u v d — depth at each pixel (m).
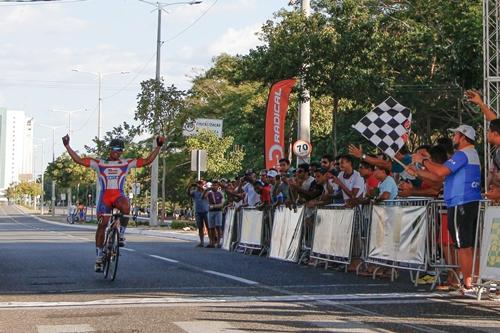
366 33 20.69
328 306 7.81
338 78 20.44
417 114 28.83
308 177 13.77
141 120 35.47
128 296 8.61
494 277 8.02
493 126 8.40
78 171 67.50
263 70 20.83
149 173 45.44
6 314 7.36
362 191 11.95
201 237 18.94
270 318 7.04
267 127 19.44
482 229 8.45
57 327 6.62
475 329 6.51
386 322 6.84
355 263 11.52
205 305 7.88
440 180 9.09
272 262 13.59
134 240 22.69
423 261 9.49
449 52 23.72
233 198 17.92
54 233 29.58
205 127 35.72
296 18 21.00
